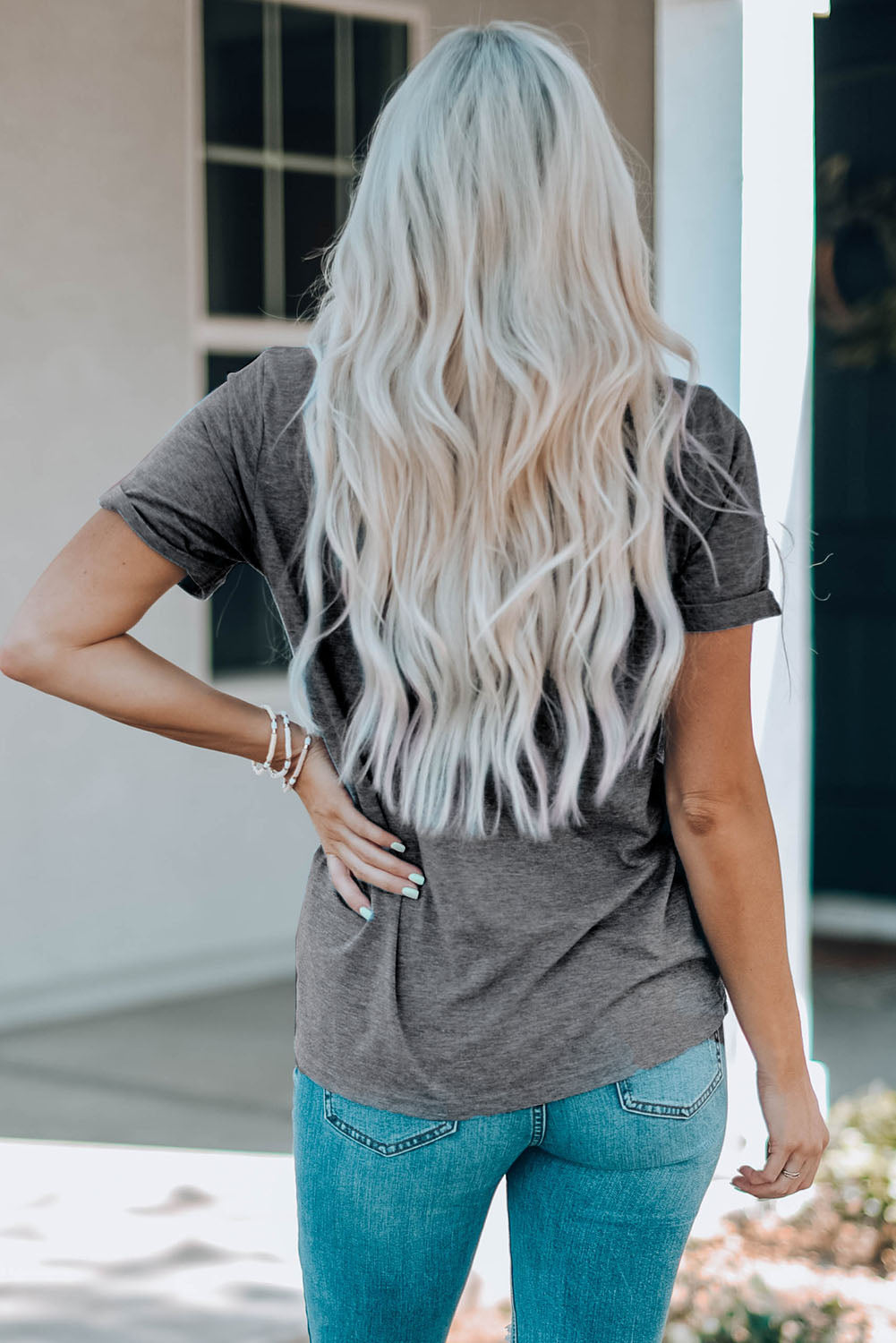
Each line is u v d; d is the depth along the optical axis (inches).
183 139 214.7
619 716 53.4
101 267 209.2
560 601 52.7
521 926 54.0
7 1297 120.4
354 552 53.2
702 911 58.8
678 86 133.1
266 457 54.8
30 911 207.9
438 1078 54.0
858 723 262.7
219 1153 155.9
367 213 53.4
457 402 52.2
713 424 55.0
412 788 53.9
